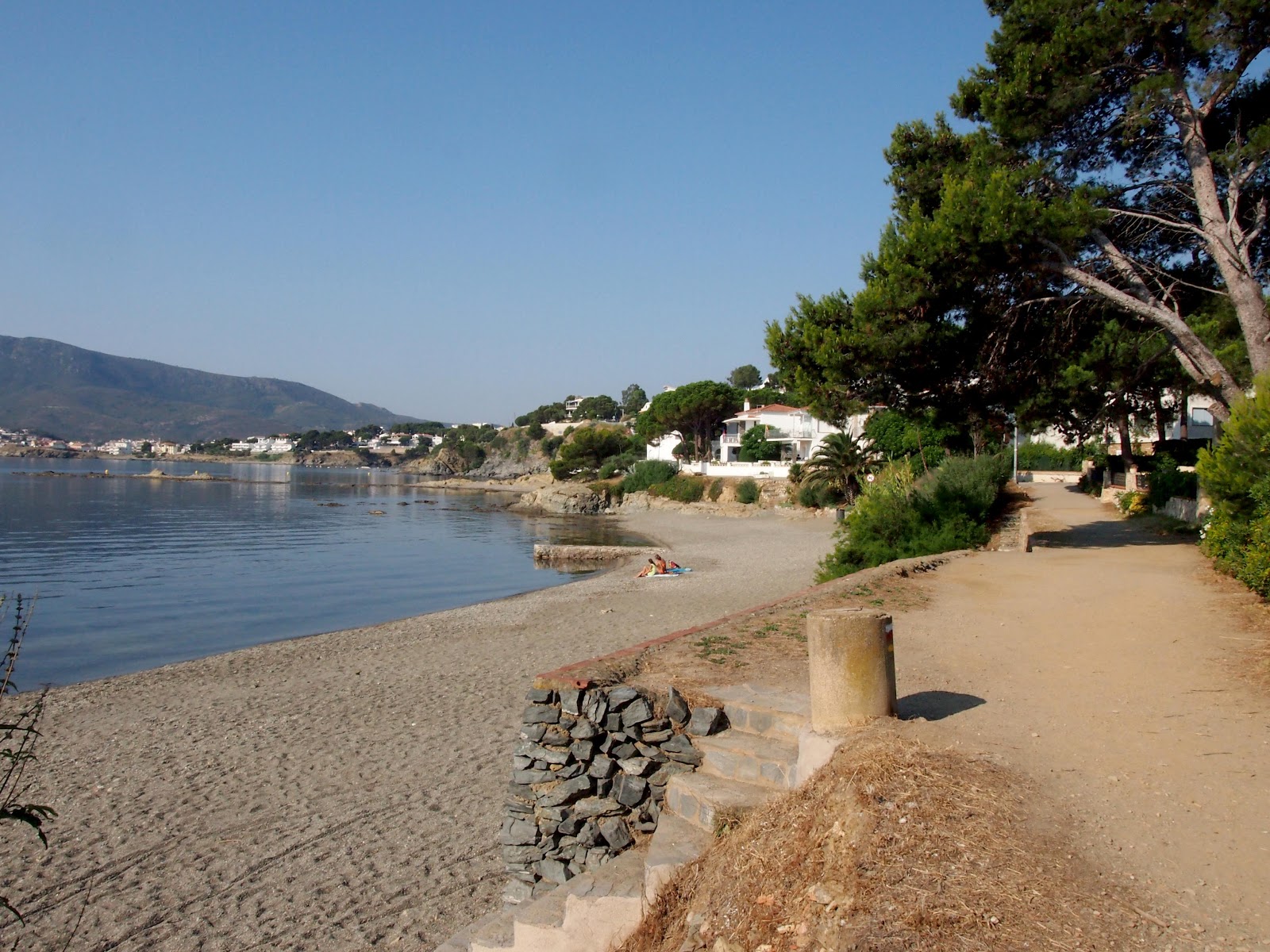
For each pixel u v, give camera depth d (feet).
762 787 19.97
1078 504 122.31
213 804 34.30
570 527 212.64
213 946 24.54
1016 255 53.42
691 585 99.76
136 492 363.35
